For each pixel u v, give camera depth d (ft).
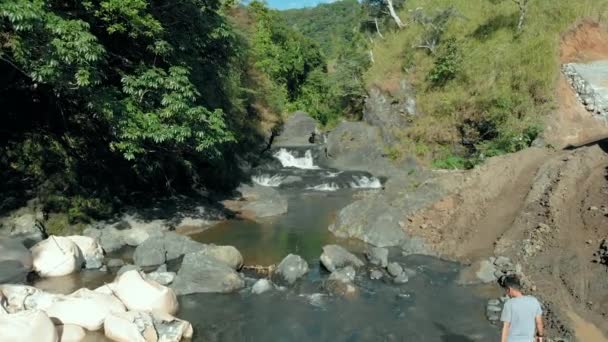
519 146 64.39
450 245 41.32
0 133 44.14
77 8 41.34
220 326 28.66
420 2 101.24
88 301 27.71
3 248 33.78
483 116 71.82
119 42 46.34
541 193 44.52
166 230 47.34
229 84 73.10
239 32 87.97
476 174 52.85
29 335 23.62
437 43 85.97
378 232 44.47
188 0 48.49
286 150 90.68
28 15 31.99
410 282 35.04
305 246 43.86
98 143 50.29
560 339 25.36
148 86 43.14
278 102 109.19
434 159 76.18
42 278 34.58
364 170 79.25
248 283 34.86
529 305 20.62
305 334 27.91
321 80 136.77
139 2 41.55
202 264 34.04
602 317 27.40
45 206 43.11
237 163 73.46
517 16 80.02
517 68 71.31
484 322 28.91
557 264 33.88
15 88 46.14
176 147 53.31
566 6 76.69
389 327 28.60
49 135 46.85
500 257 36.91
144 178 53.83
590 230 36.40
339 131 89.45
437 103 78.02
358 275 36.47
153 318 26.91
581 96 67.92
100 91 40.29
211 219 51.78
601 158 47.29
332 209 58.13
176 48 48.65
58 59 35.55
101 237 42.83
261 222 52.06
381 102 87.45
